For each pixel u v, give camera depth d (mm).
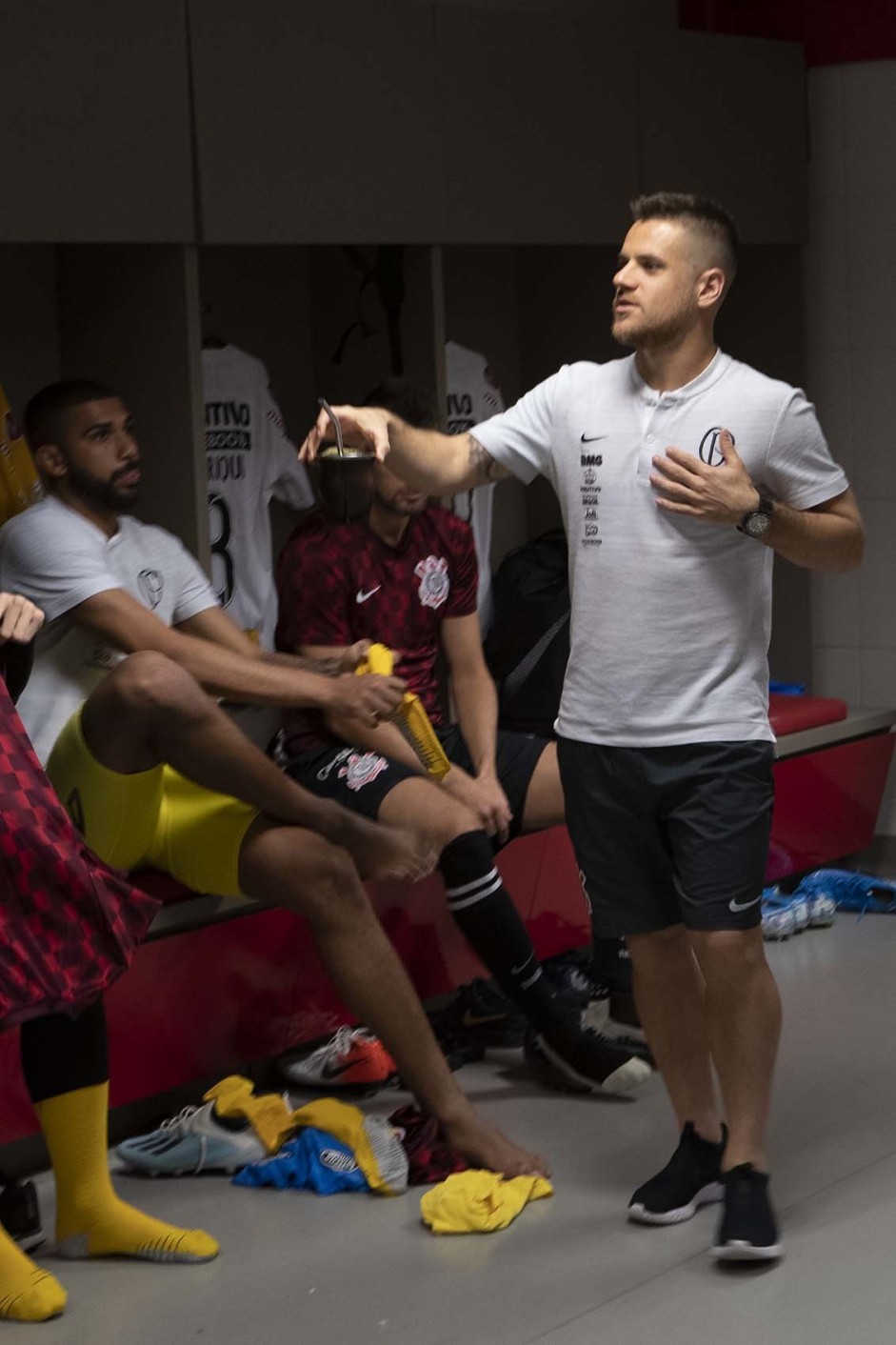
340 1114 3334
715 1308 2730
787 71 5328
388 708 3447
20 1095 3260
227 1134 3359
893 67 5266
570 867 4277
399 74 4336
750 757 2893
